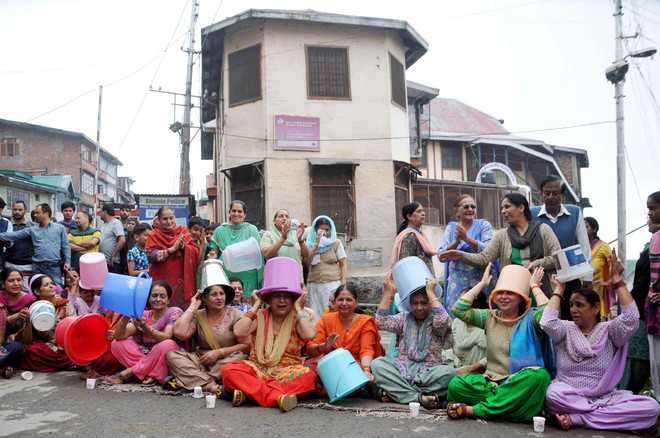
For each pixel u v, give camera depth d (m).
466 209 5.90
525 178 26.25
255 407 4.71
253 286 6.77
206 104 20.52
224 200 17.09
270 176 15.14
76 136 32.31
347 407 4.64
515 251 4.99
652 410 4.02
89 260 6.17
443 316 4.80
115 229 8.55
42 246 7.46
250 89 15.68
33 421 4.34
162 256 6.75
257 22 15.49
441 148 23.89
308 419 4.36
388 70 16.06
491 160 24.89
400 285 4.95
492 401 4.27
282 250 6.91
